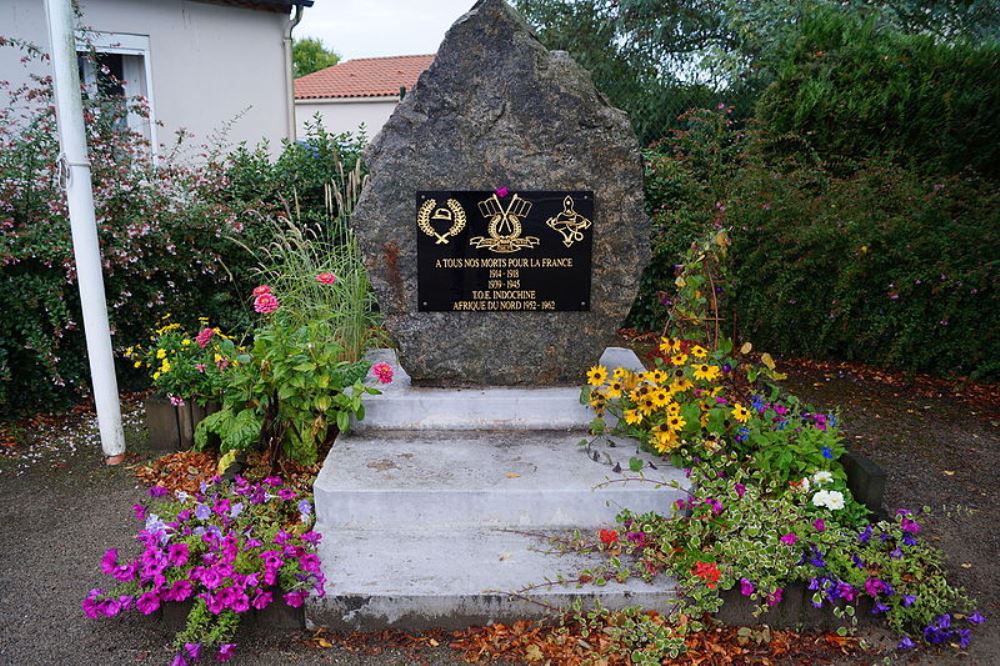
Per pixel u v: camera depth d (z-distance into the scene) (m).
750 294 5.85
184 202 5.40
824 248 5.56
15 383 4.46
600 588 2.60
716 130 7.21
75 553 3.03
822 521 2.71
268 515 2.99
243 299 5.80
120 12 8.05
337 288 4.63
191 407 4.01
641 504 3.03
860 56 6.73
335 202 6.53
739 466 3.17
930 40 6.85
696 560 2.64
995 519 3.44
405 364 3.83
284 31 9.64
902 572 2.75
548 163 3.61
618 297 3.78
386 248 3.70
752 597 2.52
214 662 2.39
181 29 8.62
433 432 3.65
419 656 2.44
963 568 3.02
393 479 3.09
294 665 2.39
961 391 5.29
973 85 6.62
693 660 2.42
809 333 5.89
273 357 3.46
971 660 2.46
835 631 2.58
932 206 5.52
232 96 9.28
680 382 3.29
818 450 3.14
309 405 3.47
